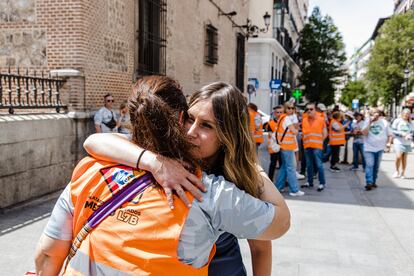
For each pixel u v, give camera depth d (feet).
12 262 13.07
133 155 4.12
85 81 25.12
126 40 30.35
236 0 65.26
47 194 21.89
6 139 18.72
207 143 4.60
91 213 4.09
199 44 47.70
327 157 43.88
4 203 18.83
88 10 25.21
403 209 22.35
